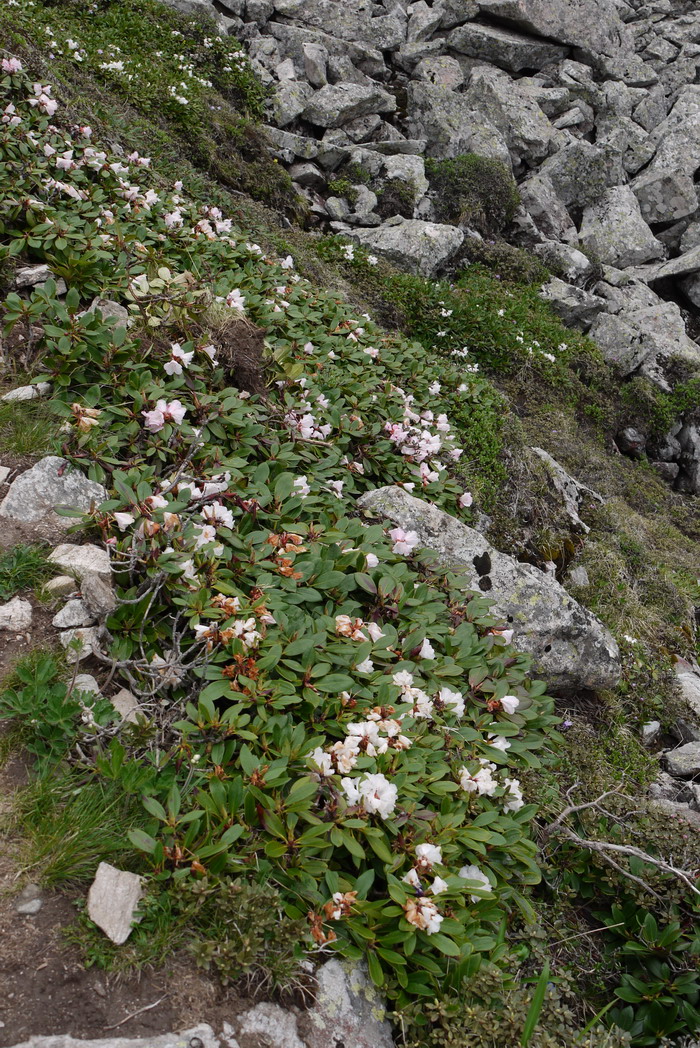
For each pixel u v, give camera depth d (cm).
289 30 1407
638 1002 385
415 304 1036
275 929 275
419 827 325
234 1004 263
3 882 268
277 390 560
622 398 1175
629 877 404
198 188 902
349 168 1241
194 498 422
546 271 1259
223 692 337
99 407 459
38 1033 235
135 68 1030
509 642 486
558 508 808
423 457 623
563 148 1511
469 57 1627
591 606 734
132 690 350
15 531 387
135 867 288
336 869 315
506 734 410
